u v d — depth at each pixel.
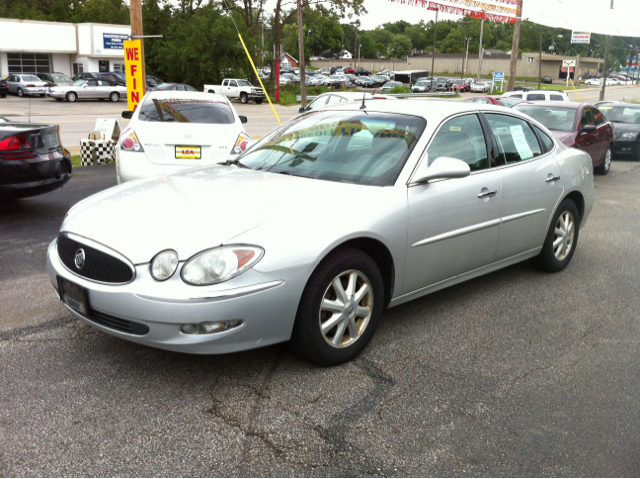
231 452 2.61
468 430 2.83
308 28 49.16
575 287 4.99
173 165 7.23
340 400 3.06
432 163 3.68
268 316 3.00
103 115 26.06
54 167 6.75
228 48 47.62
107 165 11.18
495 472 2.52
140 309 2.86
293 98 48.81
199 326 2.87
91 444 2.63
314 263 3.09
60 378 3.20
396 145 3.85
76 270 3.16
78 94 35.75
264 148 4.34
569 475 2.51
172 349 2.91
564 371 3.46
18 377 3.20
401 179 3.66
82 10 59.59
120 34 45.28
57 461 2.51
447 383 3.28
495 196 4.26
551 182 4.88
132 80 13.02
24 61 43.81
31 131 6.48
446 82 63.03
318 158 3.95
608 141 12.07
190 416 2.87
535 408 3.04
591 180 5.57
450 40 143.75
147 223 3.11
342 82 69.75
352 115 4.29
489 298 4.67
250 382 3.21
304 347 3.25
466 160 4.13
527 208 4.64
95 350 3.54
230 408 2.95
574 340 3.91
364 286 3.47
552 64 101.94
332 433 2.77
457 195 3.94
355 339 3.47
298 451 2.63
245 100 42.81
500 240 4.43
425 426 2.85
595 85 97.38
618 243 6.58
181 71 48.94
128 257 2.92
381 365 3.46
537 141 4.94
